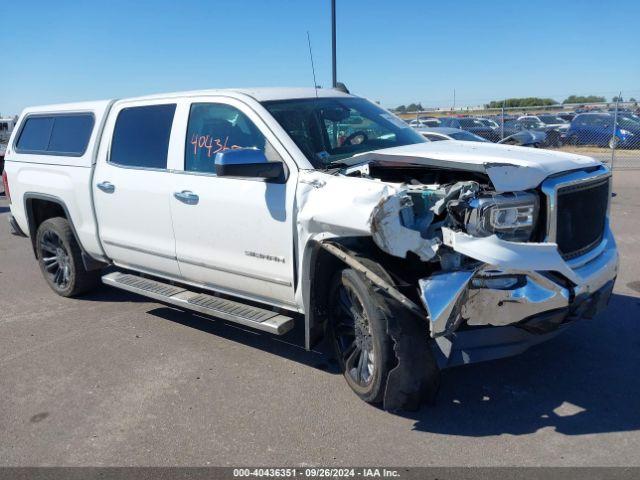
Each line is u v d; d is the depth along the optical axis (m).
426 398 3.60
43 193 6.20
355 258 3.59
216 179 4.51
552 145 21.86
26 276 7.50
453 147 4.20
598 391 3.93
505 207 3.34
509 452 3.30
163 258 5.12
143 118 5.28
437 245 3.26
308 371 4.42
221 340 5.09
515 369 4.27
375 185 3.46
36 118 6.59
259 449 3.44
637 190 12.48
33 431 3.74
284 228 4.05
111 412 3.94
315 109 4.67
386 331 3.50
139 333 5.33
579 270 3.66
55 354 4.94
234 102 4.58
